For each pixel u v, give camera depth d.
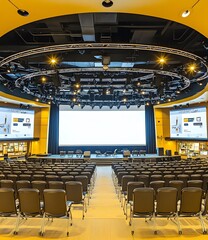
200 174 7.13
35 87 13.38
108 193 7.95
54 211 4.36
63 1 3.45
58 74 9.61
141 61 7.90
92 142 18.48
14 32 7.06
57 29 6.30
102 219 5.10
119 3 3.52
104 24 6.09
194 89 13.44
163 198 4.43
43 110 18.56
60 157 16.55
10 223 4.82
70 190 5.53
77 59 7.96
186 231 4.40
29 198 4.39
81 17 5.21
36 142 18.30
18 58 7.60
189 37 6.88
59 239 4.07
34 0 3.39
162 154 17.36
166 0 3.43
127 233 4.32
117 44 6.28
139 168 8.74
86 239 4.07
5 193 4.43
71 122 18.59
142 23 6.34
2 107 15.18
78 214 5.48
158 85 10.60
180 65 9.29
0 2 3.41
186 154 17.42
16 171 7.81
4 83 11.46
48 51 6.72
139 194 4.43
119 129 18.56
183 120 16.98
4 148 15.87
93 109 18.59
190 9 3.65
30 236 4.19
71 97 16.30
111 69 8.81
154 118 18.92
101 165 15.90
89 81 12.19
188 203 4.45
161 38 7.40
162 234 4.27
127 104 17.97
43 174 7.44
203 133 15.34
